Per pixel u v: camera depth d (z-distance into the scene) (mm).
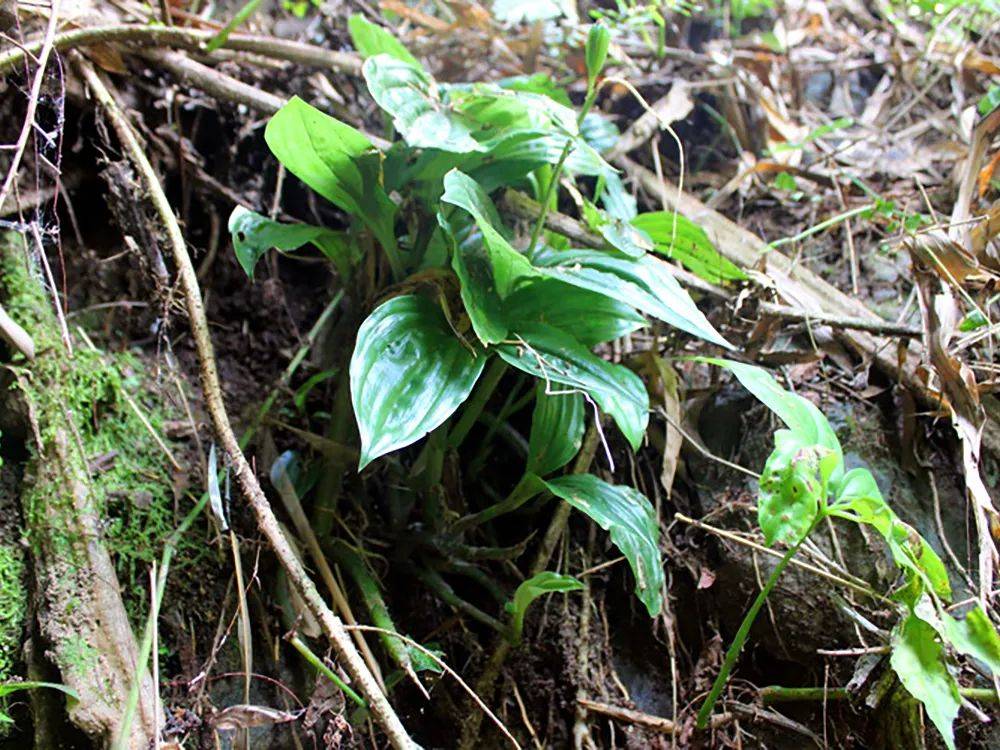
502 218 670
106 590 554
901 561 512
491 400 709
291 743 583
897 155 890
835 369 706
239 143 763
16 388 603
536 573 653
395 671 597
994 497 644
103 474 615
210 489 585
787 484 528
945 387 621
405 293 606
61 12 675
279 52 758
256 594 614
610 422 701
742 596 641
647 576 555
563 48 874
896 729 577
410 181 604
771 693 610
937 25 939
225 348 726
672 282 578
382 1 852
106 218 716
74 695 511
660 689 647
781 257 771
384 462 674
